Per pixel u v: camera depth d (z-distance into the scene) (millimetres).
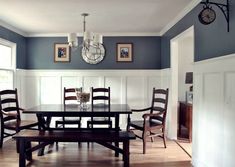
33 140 3254
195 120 3369
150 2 3467
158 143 4539
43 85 5844
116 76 5832
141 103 5832
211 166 2859
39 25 4930
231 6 2439
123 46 5816
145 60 5836
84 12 3980
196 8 3414
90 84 5836
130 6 3656
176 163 3502
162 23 4809
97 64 5836
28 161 3549
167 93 4121
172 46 4762
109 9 3799
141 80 5840
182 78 5652
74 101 5820
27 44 5832
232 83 2375
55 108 3869
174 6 3658
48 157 3740
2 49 4836
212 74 2834
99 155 3850
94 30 5480
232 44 2416
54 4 3535
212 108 2832
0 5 3576
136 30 5508
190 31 3674
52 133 3467
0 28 4535
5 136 4238
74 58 5836
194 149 3402
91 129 3918
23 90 5695
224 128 2539
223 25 2617
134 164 3451
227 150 2480
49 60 5836
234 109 2338
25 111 3512
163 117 4176
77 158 3703
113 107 4074
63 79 5840
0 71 4715
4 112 4094
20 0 3359
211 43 2920
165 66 5395
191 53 5648
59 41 5832
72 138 3240
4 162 3504
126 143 3256
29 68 5840
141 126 3984
